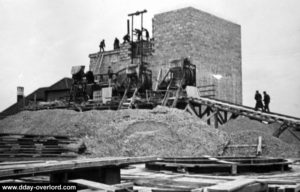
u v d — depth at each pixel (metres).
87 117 27.67
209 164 11.24
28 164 7.91
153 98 32.47
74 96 37.06
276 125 27.95
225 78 39.84
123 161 9.34
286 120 26.23
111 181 8.96
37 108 40.12
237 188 6.00
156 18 39.16
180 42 36.97
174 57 37.16
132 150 19.53
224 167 11.16
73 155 18.61
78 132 26.03
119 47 44.09
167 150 19.72
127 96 34.38
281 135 28.39
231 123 28.42
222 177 9.00
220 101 31.67
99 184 6.28
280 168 12.27
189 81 32.34
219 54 39.50
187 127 21.89
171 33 37.75
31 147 18.97
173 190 6.34
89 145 20.44
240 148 20.94
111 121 25.31
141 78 33.16
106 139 20.97
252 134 22.06
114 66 42.69
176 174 10.73
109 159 9.07
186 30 36.75
